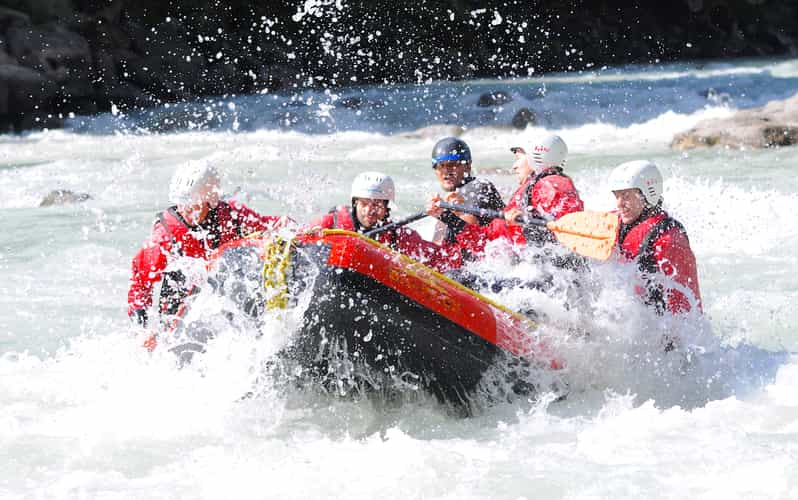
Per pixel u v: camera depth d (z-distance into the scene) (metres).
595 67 79.12
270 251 10.89
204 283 11.83
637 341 12.30
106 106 56.81
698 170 30.25
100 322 15.61
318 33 66.12
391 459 9.72
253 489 9.09
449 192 13.74
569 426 11.01
